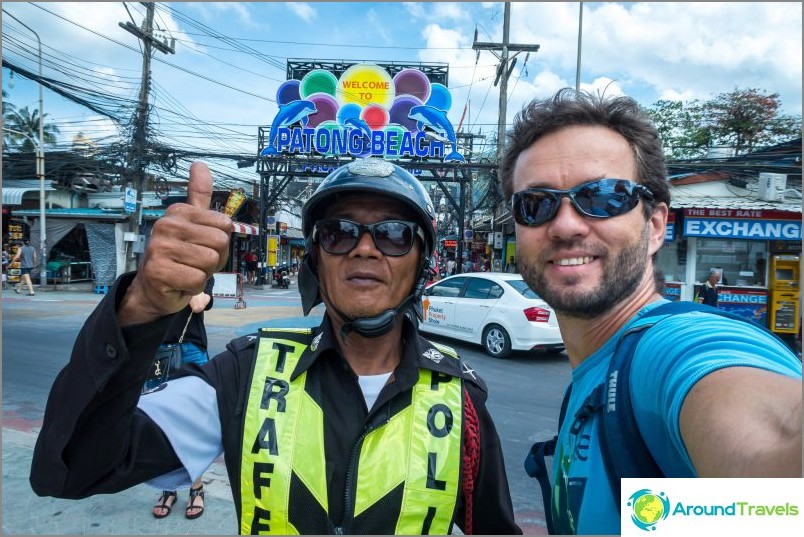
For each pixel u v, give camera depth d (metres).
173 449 1.12
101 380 0.87
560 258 1.15
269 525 1.09
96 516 2.62
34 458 0.92
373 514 1.11
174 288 0.82
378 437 1.19
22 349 6.58
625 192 1.13
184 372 1.27
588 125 1.18
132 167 14.27
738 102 15.29
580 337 1.22
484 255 24.06
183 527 2.55
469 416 1.29
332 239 1.25
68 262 16.55
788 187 10.05
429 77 17.17
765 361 0.77
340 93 16.86
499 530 1.40
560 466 1.12
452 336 7.96
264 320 9.85
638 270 1.15
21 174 16.39
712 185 10.27
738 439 0.68
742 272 9.78
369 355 1.32
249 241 22.77
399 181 1.28
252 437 1.15
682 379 0.79
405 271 1.28
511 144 1.38
